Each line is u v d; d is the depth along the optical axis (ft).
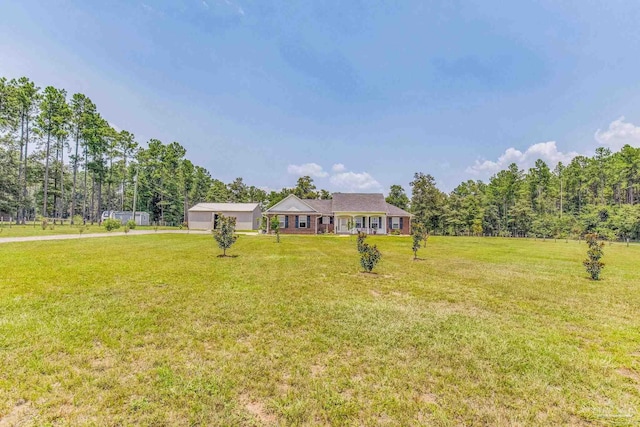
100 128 127.95
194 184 200.54
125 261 33.60
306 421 8.32
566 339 14.58
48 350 11.96
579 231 119.96
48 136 108.68
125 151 152.25
